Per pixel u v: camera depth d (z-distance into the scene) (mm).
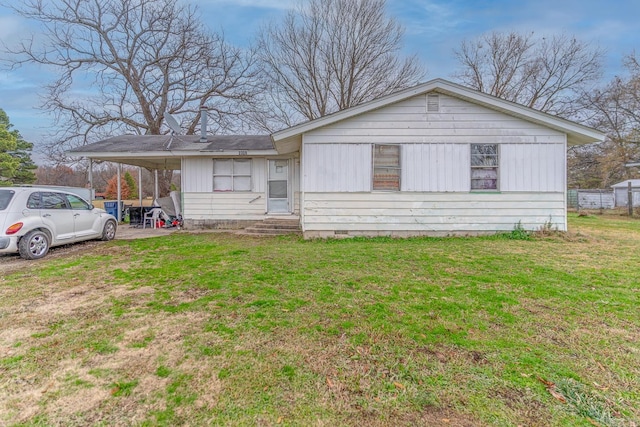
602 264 5449
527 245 7324
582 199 22297
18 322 3262
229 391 2145
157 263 5781
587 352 2596
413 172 8641
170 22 18469
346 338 2850
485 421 1860
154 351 2668
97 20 17672
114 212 14305
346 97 22391
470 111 8570
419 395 2090
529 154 8586
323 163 8633
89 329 3094
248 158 11367
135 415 1936
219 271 5133
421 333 2934
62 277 4895
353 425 1844
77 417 1928
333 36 21328
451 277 4711
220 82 19594
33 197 6547
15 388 2201
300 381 2244
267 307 3580
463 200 8688
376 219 8734
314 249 7012
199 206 11398
